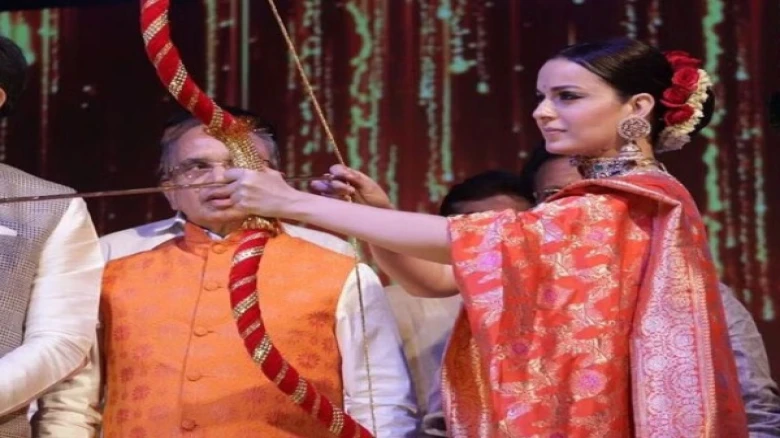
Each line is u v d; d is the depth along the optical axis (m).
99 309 4.53
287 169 6.61
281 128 6.64
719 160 6.22
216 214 4.56
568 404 3.68
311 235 4.77
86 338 4.23
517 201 5.16
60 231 4.28
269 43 6.71
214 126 3.74
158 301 4.46
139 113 6.78
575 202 3.88
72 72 6.86
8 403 3.96
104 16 6.89
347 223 3.73
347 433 3.85
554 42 6.46
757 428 4.64
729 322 4.83
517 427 3.63
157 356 4.36
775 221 6.14
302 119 6.63
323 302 4.45
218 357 4.32
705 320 3.70
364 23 6.64
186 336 4.38
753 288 6.12
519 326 3.72
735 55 6.28
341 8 6.68
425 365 5.21
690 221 3.84
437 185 6.48
